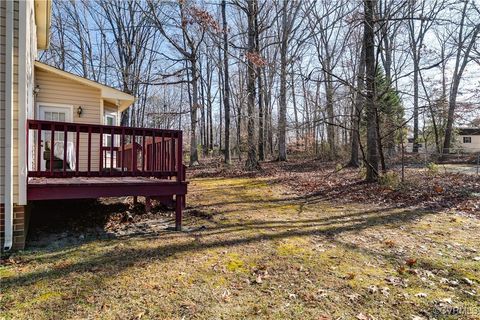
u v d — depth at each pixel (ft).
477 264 11.64
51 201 23.24
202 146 96.89
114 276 10.49
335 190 29.78
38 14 22.02
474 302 8.77
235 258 12.30
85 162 28.71
